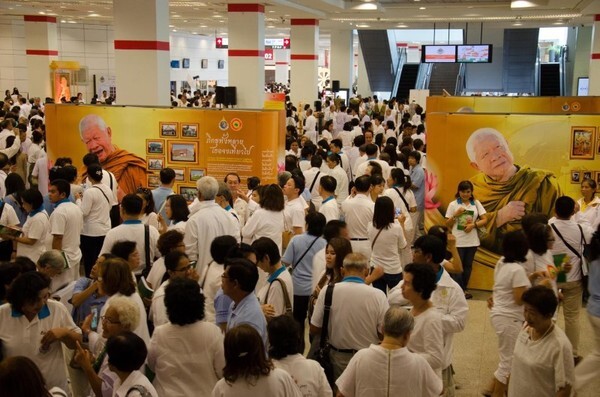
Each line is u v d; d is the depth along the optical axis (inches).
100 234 279.0
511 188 307.9
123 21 499.5
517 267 189.9
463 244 301.0
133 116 358.3
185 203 235.8
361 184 256.8
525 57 1238.9
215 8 830.5
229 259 156.1
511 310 191.5
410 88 1379.2
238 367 120.1
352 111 800.3
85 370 141.6
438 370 147.9
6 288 159.9
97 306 171.0
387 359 130.1
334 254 180.2
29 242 239.5
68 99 970.7
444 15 941.8
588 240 234.7
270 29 1364.4
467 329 270.5
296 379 130.6
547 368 150.7
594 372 192.4
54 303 154.6
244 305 154.8
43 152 459.5
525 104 563.2
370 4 830.5
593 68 845.8
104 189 281.4
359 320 160.6
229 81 737.0
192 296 140.2
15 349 148.1
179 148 355.6
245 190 350.6
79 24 1234.6
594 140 297.0
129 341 125.0
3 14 986.7
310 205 283.6
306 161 390.6
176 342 140.0
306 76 933.8
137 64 502.3
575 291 231.5
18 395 105.3
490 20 1026.1
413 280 147.6
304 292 210.1
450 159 315.9
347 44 1249.4
